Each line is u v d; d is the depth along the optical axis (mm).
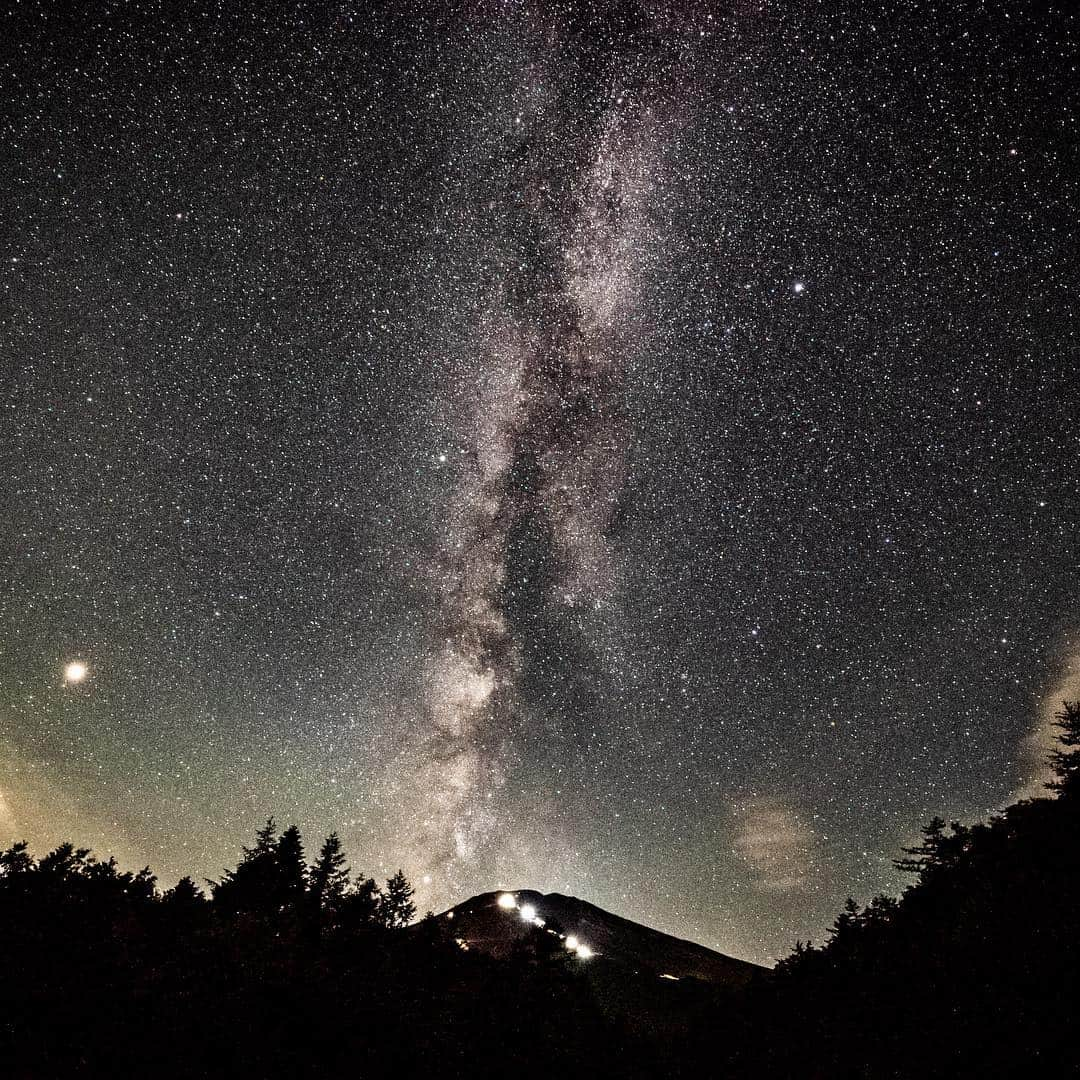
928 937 15320
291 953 11477
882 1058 11422
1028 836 17672
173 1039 8547
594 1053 11453
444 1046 10125
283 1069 8570
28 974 9016
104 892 12109
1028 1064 9695
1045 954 11953
